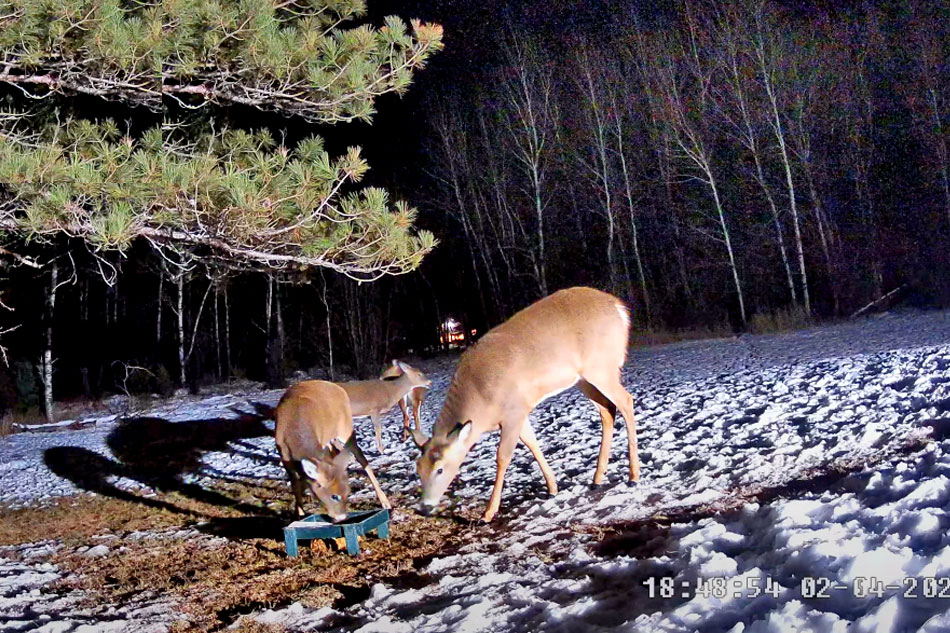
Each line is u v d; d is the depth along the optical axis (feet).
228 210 27.66
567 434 38.58
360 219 30.04
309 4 33.96
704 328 98.37
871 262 94.48
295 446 26.89
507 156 122.01
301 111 32.12
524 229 124.06
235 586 22.17
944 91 96.73
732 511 21.68
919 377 35.42
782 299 104.47
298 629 18.06
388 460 39.14
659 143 111.55
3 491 44.55
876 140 103.35
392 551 23.81
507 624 16.29
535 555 20.95
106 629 19.01
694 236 109.50
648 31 112.37
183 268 33.50
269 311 106.93
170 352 121.80
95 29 27.20
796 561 15.87
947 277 86.28
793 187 99.35
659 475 27.20
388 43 31.53
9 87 33.12
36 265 36.78
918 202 98.94
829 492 21.13
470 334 133.59
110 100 31.09
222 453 49.57
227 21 29.04
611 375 26.53
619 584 17.48
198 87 30.96
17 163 25.61
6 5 26.04
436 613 17.37
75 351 112.98
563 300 26.45
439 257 134.10
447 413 24.95
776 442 28.66
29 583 24.36
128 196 26.89
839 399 34.47
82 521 34.32
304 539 25.77
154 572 24.54
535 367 25.03
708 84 104.27
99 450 57.31
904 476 20.40
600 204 115.96
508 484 30.07
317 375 109.70
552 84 117.39
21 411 92.17
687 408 40.32
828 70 102.94
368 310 116.06
